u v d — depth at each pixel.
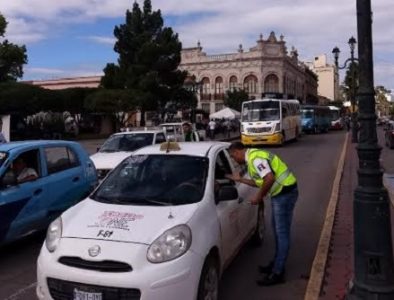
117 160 12.14
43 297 4.45
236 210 5.97
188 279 4.34
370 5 4.68
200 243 4.61
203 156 5.89
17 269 6.66
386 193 4.64
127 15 48.88
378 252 4.55
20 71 43.81
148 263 4.26
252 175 5.86
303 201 11.71
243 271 6.46
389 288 4.53
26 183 7.38
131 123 48.97
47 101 40.12
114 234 4.48
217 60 89.38
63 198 8.08
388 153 24.86
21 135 38.22
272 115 31.20
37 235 8.20
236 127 52.50
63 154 8.44
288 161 21.52
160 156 5.96
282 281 6.01
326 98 141.38
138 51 46.81
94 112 46.69
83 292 4.23
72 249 4.39
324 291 5.47
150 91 44.44
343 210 10.01
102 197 5.47
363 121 4.67
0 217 6.83
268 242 7.88
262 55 85.50
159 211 4.88
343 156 21.97
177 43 47.69
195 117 50.38
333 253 6.94
